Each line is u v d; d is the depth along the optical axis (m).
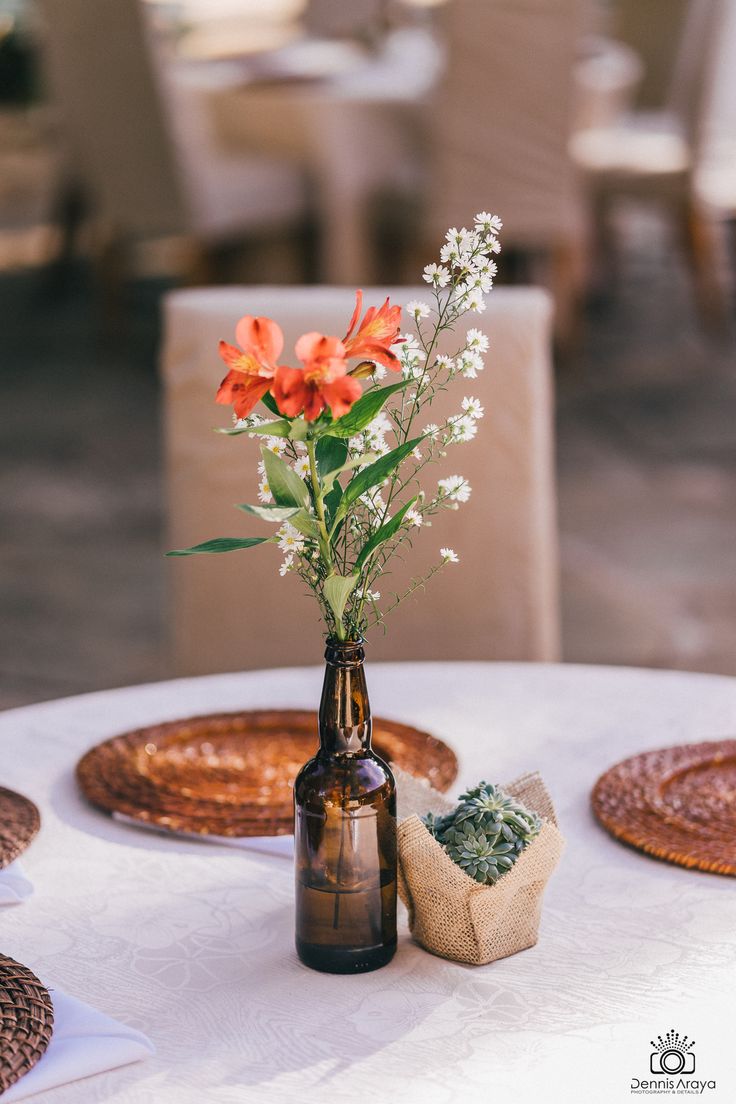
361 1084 1.54
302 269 8.23
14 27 14.27
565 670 2.28
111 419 7.18
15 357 8.27
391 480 1.65
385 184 7.02
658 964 1.67
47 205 12.37
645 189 8.02
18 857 1.85
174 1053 1.58
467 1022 1.61
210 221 7.23
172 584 2.58
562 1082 1.54
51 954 1.70
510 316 2.47
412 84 6.86
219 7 10.95
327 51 7.73
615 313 8.91
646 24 9.24
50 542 5.68
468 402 1.66
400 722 2.09
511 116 6.63
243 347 1.58
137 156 7.11
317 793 1.65
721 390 7.48
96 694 2.24
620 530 5.70
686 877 1.80
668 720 2.12
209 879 1.82
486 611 2.54
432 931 1.69
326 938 1.66
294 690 2.24
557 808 1.92
